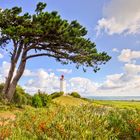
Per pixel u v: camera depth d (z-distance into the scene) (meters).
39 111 6.68
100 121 6.00
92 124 5.73
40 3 31.92
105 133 5.69
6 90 33.31
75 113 6.28
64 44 33.41
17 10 31.28
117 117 7.36
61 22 30.47
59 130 5.21
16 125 5.96
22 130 5.45
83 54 34.78
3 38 32.72
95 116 6.17
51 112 6.48
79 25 33.69
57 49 34.47
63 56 34.53
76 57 34.69
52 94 40.97
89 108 7.20
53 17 30.95
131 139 7.11
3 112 20.59
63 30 31.09
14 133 5.25
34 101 29.67
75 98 40.78
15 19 31.45
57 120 5.48
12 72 33.97
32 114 6.48
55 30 30.73
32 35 31.50
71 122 5.43
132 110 8.09
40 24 31.02
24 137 5.14
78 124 5.43
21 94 32.91
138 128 7.07
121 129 7.10
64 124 5.36
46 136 5.10
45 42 33.50
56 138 5.12
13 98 31.81
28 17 31.00
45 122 5.54
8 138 5.05
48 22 30.09
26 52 34.06
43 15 30.69
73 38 32.31
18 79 33.50
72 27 33.53
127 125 7.20
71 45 33.47
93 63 35.91
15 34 29.83
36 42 33.00
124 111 7.98
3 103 26.20
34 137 5.19
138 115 7.61
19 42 33.84
